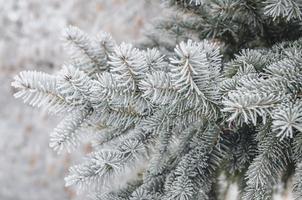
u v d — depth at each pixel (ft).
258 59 2.33
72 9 8.95
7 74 9.39
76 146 2.26
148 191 2.45
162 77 1.94
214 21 2.74
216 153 2.36
